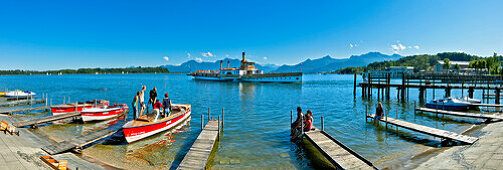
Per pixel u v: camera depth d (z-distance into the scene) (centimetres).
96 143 1483
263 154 1309
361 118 2292
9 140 1285
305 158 1254
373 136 1645
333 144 1288
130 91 5884
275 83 8644
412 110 2819
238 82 9550
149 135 1602
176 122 1923
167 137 1627
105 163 1149
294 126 1565
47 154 1181
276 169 1122
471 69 12100
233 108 2967
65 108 2391
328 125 1983
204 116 2416
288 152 1341
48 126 1961
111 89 6512
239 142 1510
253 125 1975
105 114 2216
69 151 1298
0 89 6378
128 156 1270
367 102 3575
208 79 11069
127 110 2517
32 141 1402
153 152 1338
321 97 4262
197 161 1094
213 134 1534
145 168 1109
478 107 2864
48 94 5031
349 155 1133
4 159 977
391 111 2752
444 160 1102
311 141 1352
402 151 1329
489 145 1225
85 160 1179
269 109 2886
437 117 2341
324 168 1134
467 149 1235
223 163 1186
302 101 3681
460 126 1927
